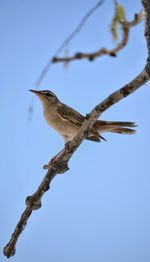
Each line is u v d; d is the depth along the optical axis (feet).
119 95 29.86
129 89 29.45
